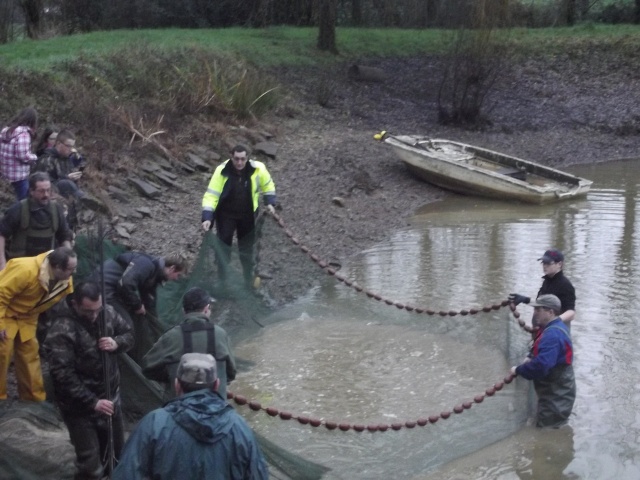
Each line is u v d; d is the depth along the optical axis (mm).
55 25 25031
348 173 17703
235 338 9156
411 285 11180
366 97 24109
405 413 7492
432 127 23016
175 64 19156
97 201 12383
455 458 6754
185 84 18266
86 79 16203
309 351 8953
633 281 11180
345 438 6973
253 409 6652
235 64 21531
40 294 6262
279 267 10648
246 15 29547
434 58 27422
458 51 23094
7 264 6184
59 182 8812
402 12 30281
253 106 19688
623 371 8352
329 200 15797
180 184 14945
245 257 9656
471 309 10148
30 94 14641
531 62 27922
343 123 21922
